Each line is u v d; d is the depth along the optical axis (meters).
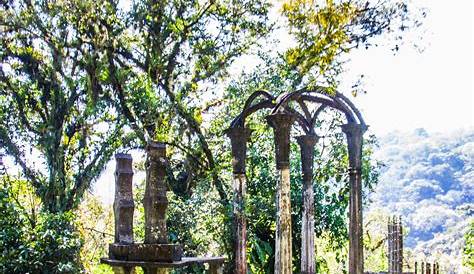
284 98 9.89
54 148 15.57
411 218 69.00
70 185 15.76
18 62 16.09
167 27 16.12
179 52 16.53
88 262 16.44
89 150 15.84
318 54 12.24
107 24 15.82
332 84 10.88
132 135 15.76
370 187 15.15
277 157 9.58
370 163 15.28
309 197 10.95
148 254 7.61
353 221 10.08
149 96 15.43
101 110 15.76
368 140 15.00
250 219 13.09
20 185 15.59
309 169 10.97
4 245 12.85
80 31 15.83
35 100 16.08
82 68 15.87
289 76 14.03
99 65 15.50
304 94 10.49
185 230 13.52
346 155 14.26
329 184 14.38
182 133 15.46
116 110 15.75
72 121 15.95
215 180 14.35
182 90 16.09
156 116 15.48
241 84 15.55
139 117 15.61
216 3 16.55
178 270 12.66
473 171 76.81
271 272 13.77
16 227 13.16
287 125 9.53
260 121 14.28
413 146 87.38
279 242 9.48
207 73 16.52
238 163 11.09
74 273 13.03
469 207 34.53
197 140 15.37
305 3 11.38
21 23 15.55
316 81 12.01
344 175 14.20
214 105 16.23
